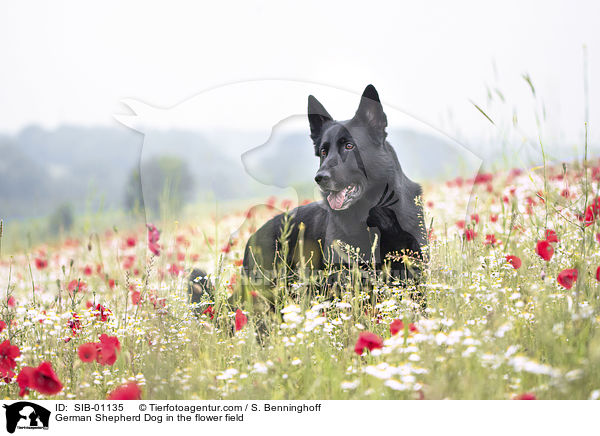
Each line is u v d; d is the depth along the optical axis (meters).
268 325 3.23
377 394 2.37
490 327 2.51
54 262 6.62
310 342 2.86
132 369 2.95
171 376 2.67
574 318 2.53
